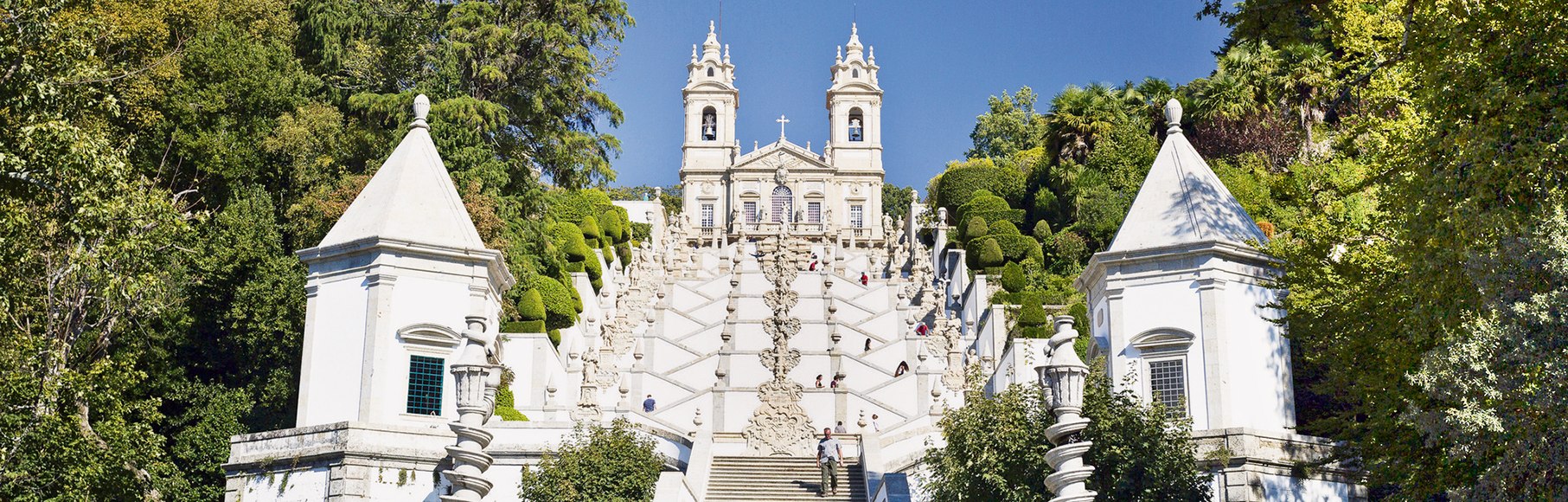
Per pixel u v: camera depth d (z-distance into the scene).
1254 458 27.05
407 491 28.89
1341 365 24.45
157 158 38.34
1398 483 24.11
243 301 35.53
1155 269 29.05
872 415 40.88
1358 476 26.17
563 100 51.22
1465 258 18.77
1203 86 56.00
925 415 35.19
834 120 90.69
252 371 35.81
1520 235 18.19
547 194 49.56
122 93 35.97
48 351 24.34
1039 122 88.00
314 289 30.69
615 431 29.50
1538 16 19.34
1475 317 19.06
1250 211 44.50
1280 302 27.55
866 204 88.56
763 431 35.72
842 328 51.97
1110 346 29.09
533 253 47.53
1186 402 27.94
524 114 49.41
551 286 45.38
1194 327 28.30
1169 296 28.75
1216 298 28.27
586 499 28.05
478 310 30.53
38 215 24.33
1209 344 28.05
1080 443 21.27
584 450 28.84
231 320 35.91
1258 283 26.53
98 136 24.41
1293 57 48.88
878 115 90.75
